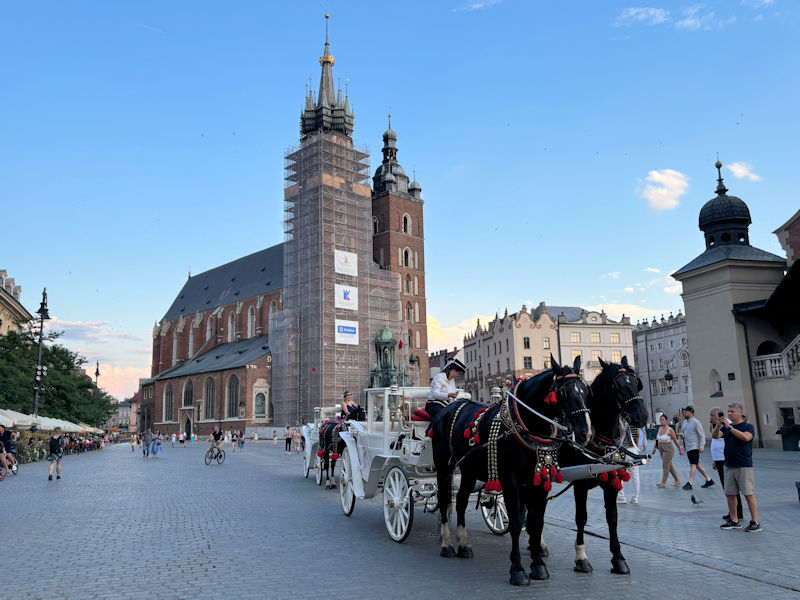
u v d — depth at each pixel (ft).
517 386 28.27
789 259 109.29
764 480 59.62
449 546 31.24
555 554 31.81
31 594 24.61
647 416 26.73
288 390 266.98
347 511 44.50
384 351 276.21
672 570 28.02
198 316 372.17
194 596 24.22
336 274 273.13
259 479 78.13
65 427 154.30
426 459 33.91
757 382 109.50
